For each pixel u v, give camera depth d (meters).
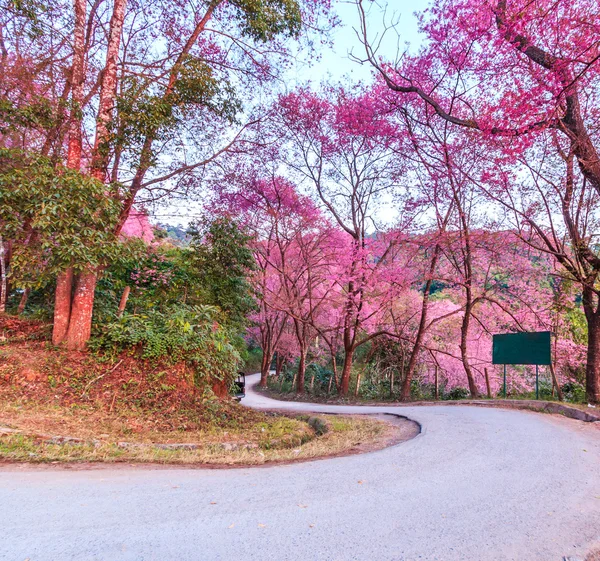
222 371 11.10
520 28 9.23
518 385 22.25
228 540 2.94
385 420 11.40
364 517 3.48
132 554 2.66
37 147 11.17
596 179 10.52
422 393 22.70
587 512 3.73
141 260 11.55
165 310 11.91
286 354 33.94
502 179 14.05
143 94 9.86
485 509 3.73
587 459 5.88
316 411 15.36
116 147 10.05
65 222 8.46
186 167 12.63
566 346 18.61
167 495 3.99
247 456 6.28
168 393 9.18
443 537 3.09
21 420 6.84
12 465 4.99
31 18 9.65
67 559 2.55
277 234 22.42
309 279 22.44
